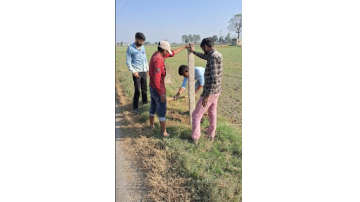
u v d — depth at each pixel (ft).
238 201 7.39
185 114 16.28
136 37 16.53
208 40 9.96
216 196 7.63
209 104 10.73
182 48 12.65
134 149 11.10
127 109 17.88
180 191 8.09
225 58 62.34
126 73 35.42
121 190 8.16
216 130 12.98
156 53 11.26
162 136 12.32
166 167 9.43
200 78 13.94
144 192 8.12
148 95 21.90
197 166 9.35
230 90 25.00
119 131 13.41
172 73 36.32
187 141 11.64
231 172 9.05
